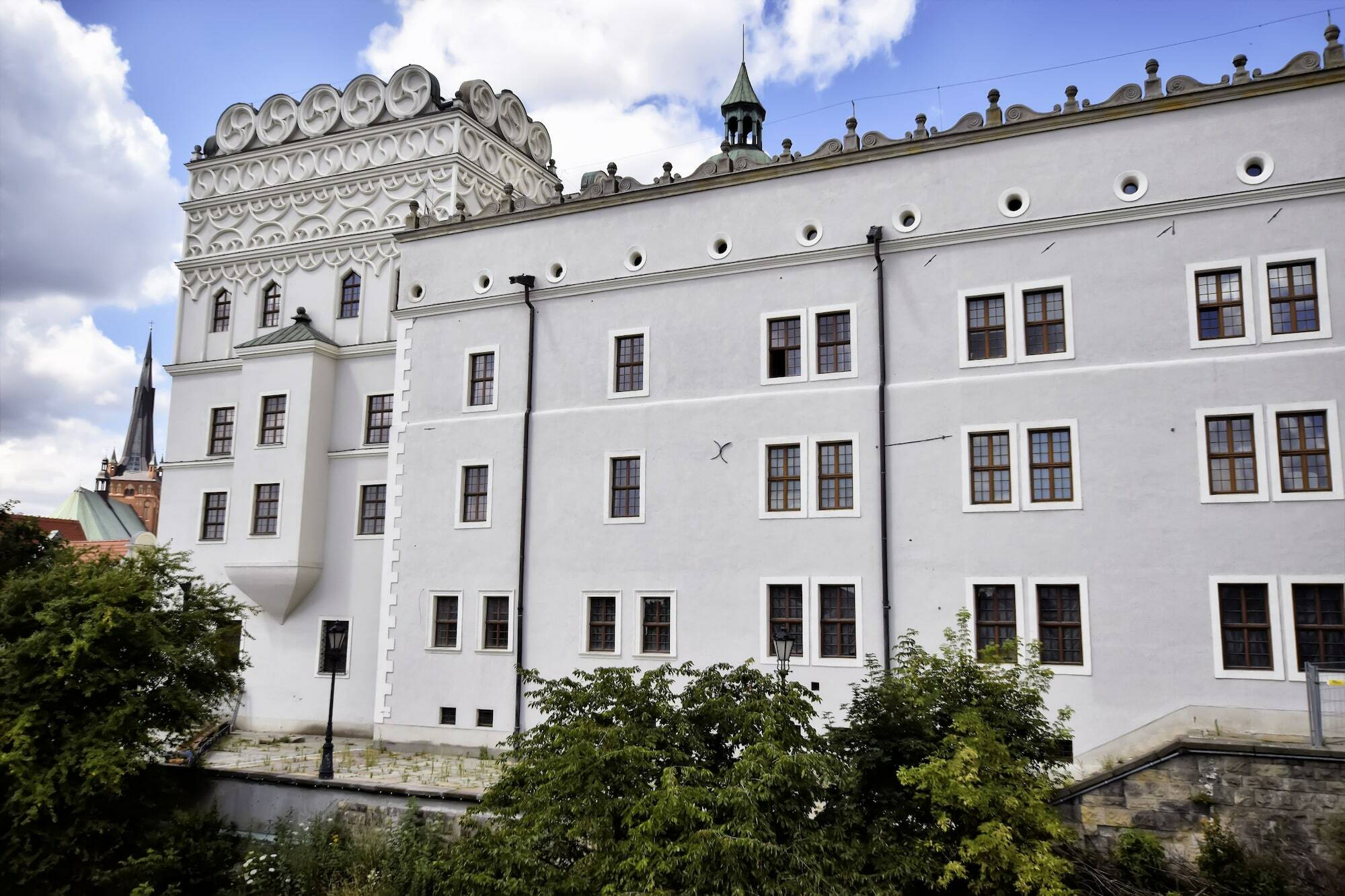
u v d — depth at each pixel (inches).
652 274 1075.9
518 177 1445.6
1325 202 836.0
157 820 838.5
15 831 778.2
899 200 980.6
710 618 995.3
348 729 1222.9
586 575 1060.5
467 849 590.2
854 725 641.6
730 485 1008.9
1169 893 617.3
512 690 1070.4
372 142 1362.0
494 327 1162.0
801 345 1004.6
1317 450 816.9
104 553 971.9
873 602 933.2
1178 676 823.1
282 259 1397.6
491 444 1135.6
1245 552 820.0
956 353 938.7
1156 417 861.8
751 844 479.5
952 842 573.0
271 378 1309.1
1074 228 911.0
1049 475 895.7
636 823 530.0
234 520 1298.0
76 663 816.3
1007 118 948.0
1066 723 846.5
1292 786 649.6
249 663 985.5
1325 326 823.7
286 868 781.9
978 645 888.9
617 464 1073.5
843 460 973.8
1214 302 864.3
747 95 1716.3
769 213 1035.9
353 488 1277.1
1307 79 847.1
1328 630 792.3
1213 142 875.4
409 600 1146.7
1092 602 858.1
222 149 1480.1
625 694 591.5
